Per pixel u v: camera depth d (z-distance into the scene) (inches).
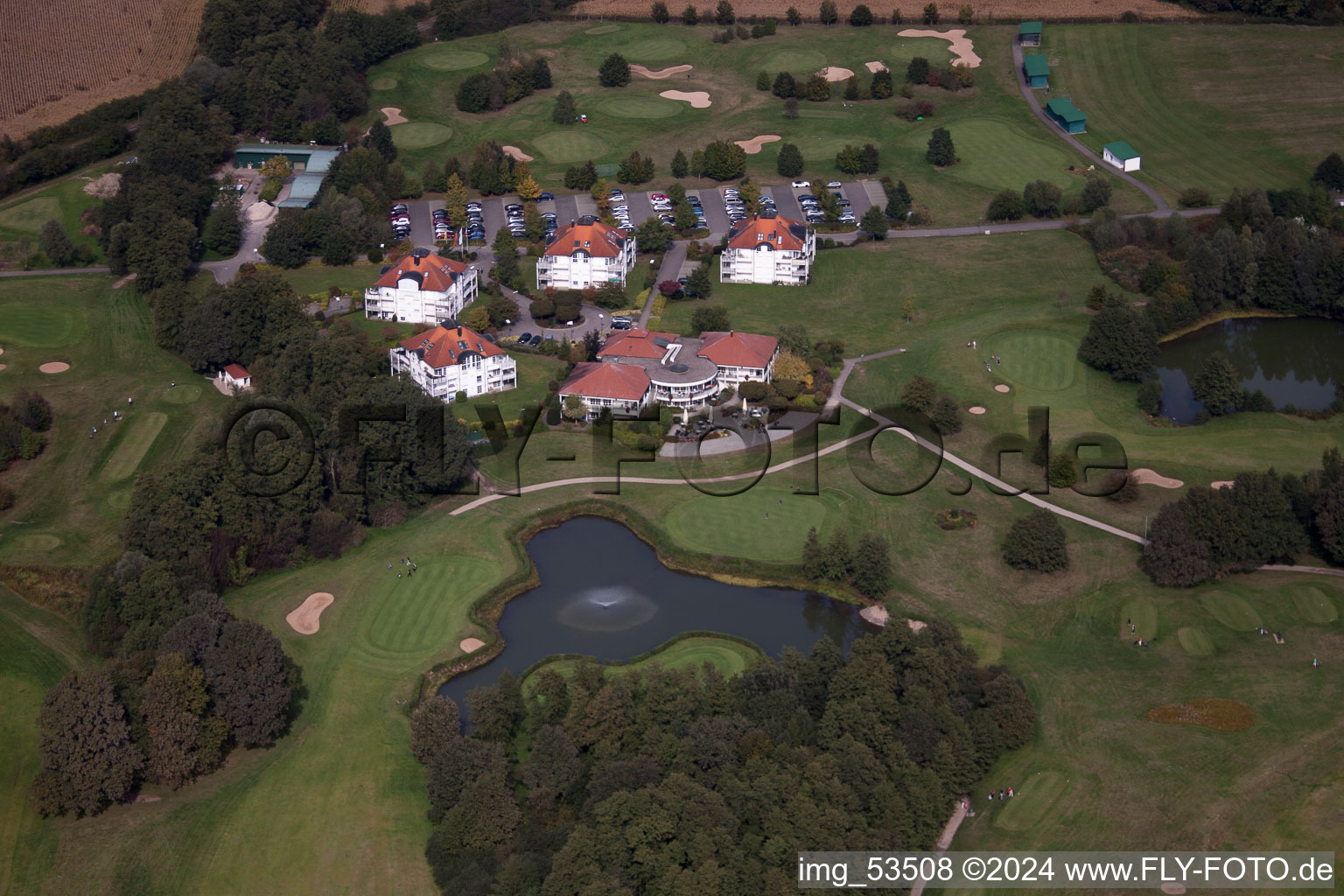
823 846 7234.3
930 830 7608.3
